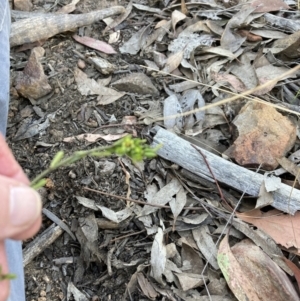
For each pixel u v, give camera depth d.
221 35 0.58
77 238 0.45
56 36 0.57
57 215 0.46
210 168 0.46
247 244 0.44
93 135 0.49
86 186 0.46
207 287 0.43
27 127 0.50
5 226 0.20
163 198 0.46
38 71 0.51
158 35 0.59
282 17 0.60
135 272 0.43
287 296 0.41
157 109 0.52
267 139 0.48
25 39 0.55
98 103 0.52
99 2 0.61
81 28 0.58
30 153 0.49
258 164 0.47
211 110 0.52
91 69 0.55
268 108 0.49
